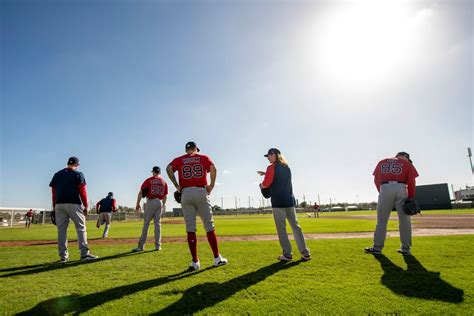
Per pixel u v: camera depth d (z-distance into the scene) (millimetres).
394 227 11000
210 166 4551
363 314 2297
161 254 5477
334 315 2291
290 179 4852
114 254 5664
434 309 2348
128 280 3457
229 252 5461
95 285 3244
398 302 2521
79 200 5262
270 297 2729
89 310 2471
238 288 3029
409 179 5008
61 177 5195
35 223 33594
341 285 3061
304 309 2420
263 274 3619
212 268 4059
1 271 4105
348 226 12211
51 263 4758
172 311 2428
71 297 2820
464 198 57031
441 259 4242
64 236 5074
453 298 2588
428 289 2848
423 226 10570
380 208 5117
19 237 10461
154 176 6371
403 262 4125
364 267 3881
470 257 4359
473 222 12516
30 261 4965
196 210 4441
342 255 4797
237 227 13672
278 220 4633
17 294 2945
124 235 10625
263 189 4805
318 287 3008
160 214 6348
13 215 31469
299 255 4953
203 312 2393
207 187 4539
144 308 2502
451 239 6309
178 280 3406
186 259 4863
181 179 4430
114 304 2604
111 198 9930
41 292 3002
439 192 39781
